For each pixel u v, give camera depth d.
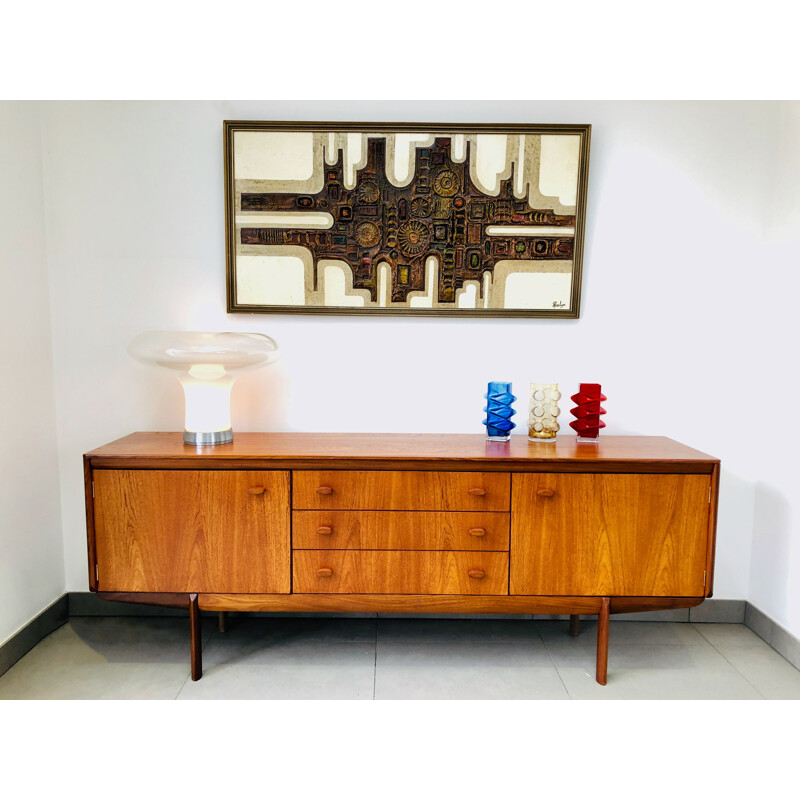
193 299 2.20
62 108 2.11
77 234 2.16
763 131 2.14
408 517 1.82
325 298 2.17
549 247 2.15
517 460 1.80
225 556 1.84
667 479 1.82
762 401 2.21
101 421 2.23
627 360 2.23
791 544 2.04
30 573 2.06
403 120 2.14
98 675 1.90
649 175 2.16
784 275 2.08
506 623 2.28
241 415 2.25
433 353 2.23
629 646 2.11
